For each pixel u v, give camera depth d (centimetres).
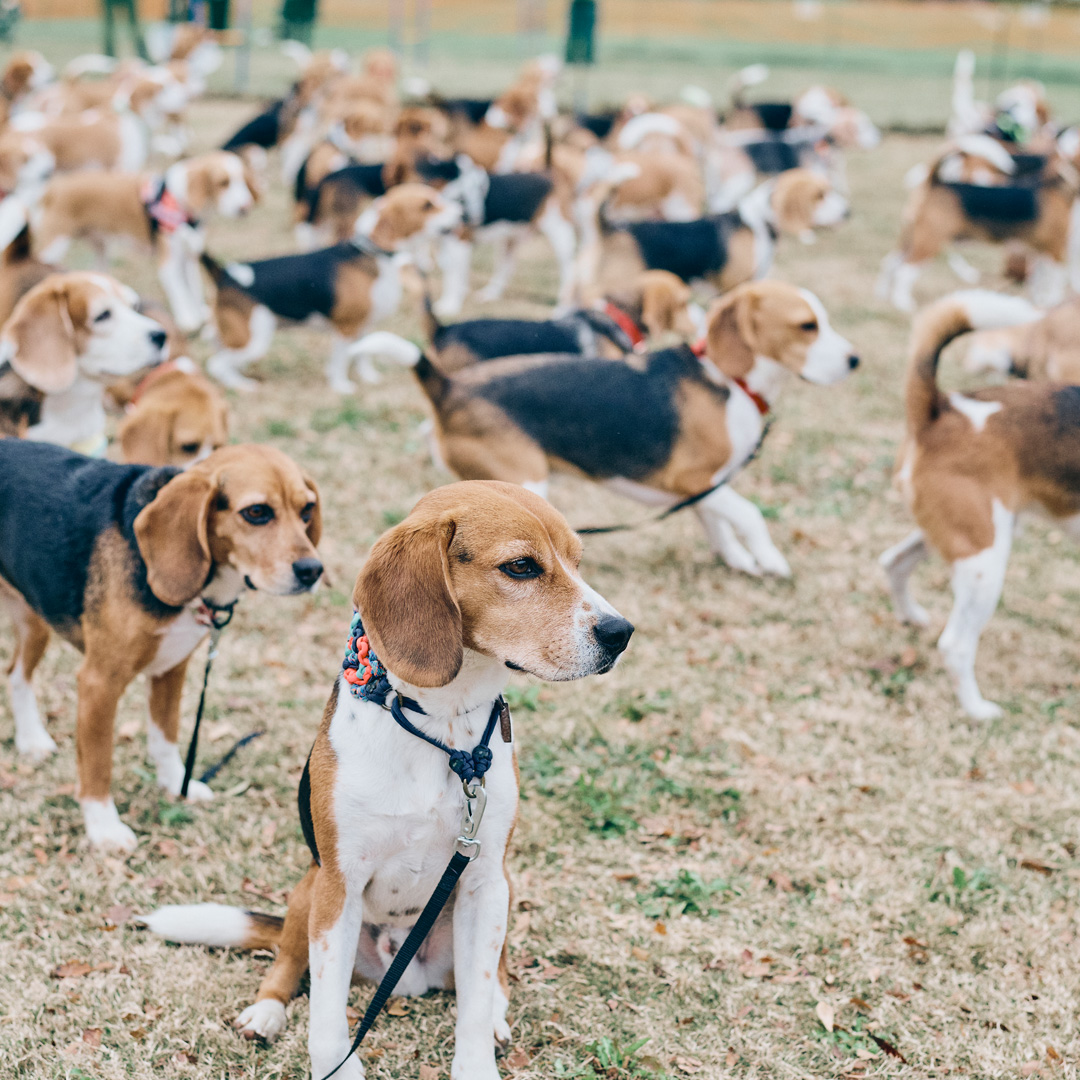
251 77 2439
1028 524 674
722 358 552
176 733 407
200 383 512
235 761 431
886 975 341
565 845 393
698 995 330
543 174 1041
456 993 310
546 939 350
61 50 2536
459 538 254
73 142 1212
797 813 415
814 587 591
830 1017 321
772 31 3869
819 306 540
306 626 527
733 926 358
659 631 541
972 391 482
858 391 867
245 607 542
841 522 667
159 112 1534
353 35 3269
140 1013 312
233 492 350
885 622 559
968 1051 313
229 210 985
